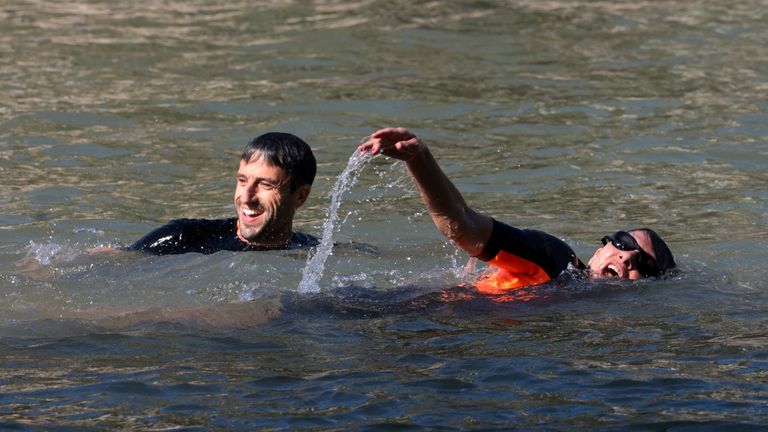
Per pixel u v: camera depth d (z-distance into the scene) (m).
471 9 41.94
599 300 15.11
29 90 29.67
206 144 25.16
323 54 34.75
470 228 14.75
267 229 17.48
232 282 16.19
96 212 20.30
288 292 15.21
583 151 24.95
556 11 42.12
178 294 15.64
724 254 17.98
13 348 12.98
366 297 15.11
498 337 13.58
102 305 15.08
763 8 43.19
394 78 31.84
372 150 13.88
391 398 11.48
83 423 10.80
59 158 23.78
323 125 26.83
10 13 40.09
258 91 30.11
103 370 12.30
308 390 11.72
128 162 23.62
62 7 41.34
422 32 37.97
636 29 39.31
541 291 15.31
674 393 11.65
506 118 27.78
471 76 32.34
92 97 29.16
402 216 20.33
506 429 10.71
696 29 39.31
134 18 39.72
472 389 11.76
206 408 11.22
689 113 28.34
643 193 21.91
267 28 38.31
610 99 29.77
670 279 16.09
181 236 17.59
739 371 12.30
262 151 17.39
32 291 15.48
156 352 12.91
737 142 25.66
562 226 19.80
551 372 12.28
